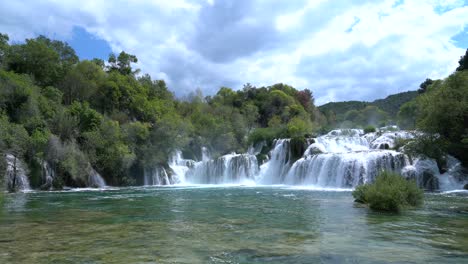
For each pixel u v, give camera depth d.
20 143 38.31
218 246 11.16
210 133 65.00
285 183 47.12
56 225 15.34
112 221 16.55
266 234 13.12
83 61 70.56
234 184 50.94
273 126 71.94
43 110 46.22
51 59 63.56
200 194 33.50
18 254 10.09
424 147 36.50
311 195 30.53
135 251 10.48
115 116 60.25
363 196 22.89
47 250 10.56
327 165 41.47
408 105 69.19
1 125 37.31
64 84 63.56
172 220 16.84
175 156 57.84
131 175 50.38
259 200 26.84
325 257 9.89
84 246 11.10
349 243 11.57
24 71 61.16
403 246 11.18
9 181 36.72
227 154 62.84
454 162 37.38
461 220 16.12
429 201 23.92
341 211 19.50
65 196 31.91
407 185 20.91
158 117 65.44
